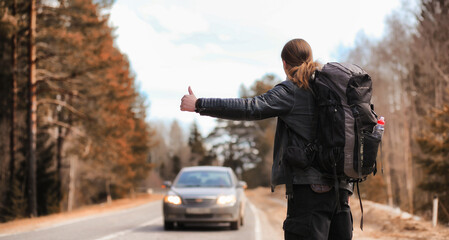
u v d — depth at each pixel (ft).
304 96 9.62
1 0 81.20
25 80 95.50
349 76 9.49
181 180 46.68
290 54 10.21
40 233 38.86
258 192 240.12
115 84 104.22
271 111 9.57
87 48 90.48
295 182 9.59
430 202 79.41
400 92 164.25
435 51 124.36
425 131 80.28
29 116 86.99
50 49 90.79
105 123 101.65
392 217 51.52
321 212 9.59
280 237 38.17
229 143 373.40
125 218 58.13
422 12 127.65
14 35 87.86
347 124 9.27
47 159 104.06
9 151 96.53
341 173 9.49
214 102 9.62
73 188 147.33
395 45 152.87
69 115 112.37
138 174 205.67
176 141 547.08
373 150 9.53
